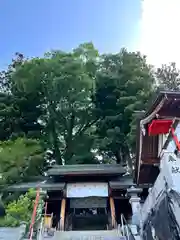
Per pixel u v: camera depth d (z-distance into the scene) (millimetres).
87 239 13117
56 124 31062
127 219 19125
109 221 19859
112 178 20359
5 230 13422
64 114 30500
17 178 21062
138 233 13062
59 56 30781
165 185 9602
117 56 32844
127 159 27875
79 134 31203
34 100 29938
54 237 13547
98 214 22375
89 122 31703
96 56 32219
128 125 27375
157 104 12016
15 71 28969
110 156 29969
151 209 11336
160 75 31547
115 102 30281
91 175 19906
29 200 15320
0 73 32312
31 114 28797
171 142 10289
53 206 19984
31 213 14219
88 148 29891
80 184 19844
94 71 31766
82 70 29938
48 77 29047
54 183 19562
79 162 27984
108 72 30828
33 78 28562
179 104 12031
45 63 28656
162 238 9812
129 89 27766
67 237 13562
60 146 31156
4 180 20047
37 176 22891
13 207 14750
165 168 9625
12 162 21000
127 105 26578
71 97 29375
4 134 27375
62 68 28812
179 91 11523
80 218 22188
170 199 9148
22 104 29250
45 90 29594
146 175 14906
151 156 13773
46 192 18016
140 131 13102
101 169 19844
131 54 30469
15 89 29828
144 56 30656
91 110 30562
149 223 11508
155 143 13453
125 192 19266
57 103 30359
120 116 27516
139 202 15633
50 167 22656
